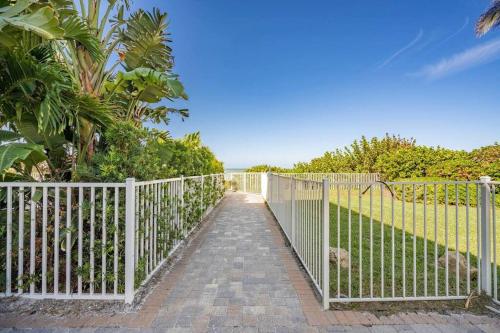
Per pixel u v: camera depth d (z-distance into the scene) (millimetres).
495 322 2449
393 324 2422
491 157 11047
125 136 3359
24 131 3412
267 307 2727
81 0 3971
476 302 2775
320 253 3104
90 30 3516
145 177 3461
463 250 4562
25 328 2342
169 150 5059
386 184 2863
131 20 4363
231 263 4043
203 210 7363
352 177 16094
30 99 2871
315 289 3145
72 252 3113
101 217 2932
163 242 3906
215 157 13242
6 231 3006
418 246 4770
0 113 3109
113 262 2945
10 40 2432
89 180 3295
